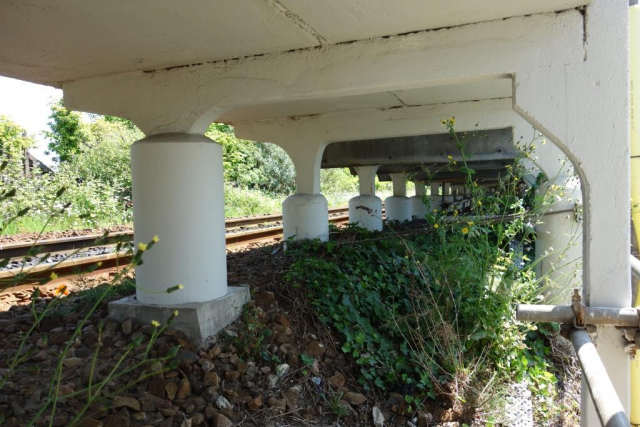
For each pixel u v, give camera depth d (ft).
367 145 32.99
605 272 12.08
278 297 18.39
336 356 16.69
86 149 75.97
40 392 11.62
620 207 11.94
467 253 20.07
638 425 13.88
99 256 27.30
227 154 99.45
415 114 24.72
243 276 20.06
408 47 13.43
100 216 51.31
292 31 13.08
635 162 14.53
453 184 54.24
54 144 86.74
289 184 112.37
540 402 17.31
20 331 15.17
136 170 15.69
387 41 13.61
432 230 29.04
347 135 26.03
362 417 14.70
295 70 14.64
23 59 14.89
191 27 12.60
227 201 76.89
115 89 16.87
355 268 22.44
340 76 14.16
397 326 18.20
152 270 15.48
